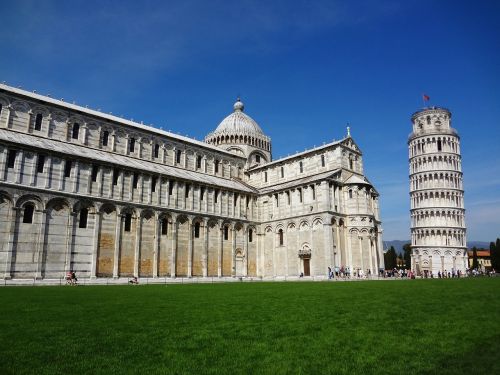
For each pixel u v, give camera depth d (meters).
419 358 12.01
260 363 11.34
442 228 118.81
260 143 105.50
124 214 63.69
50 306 22.39
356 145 85.00
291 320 17.83
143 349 12.67
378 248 81.06
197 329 15.76
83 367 10.82
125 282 54.84
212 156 91.50
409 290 33.81
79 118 69.38
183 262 70.44
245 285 46.47
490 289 34.28
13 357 11.68
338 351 12.67
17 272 51.44
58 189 56.66
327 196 74.31
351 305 23.11
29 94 65.31
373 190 83.25
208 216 75.75
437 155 124.19
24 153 54.28
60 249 55.66
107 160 63.25
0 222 50.97
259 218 87.31
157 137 80.81
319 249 73.69
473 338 14.50
